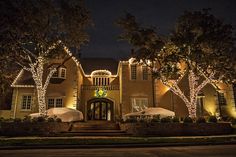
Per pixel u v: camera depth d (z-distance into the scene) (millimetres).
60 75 31109
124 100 30625
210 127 23516
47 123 22859
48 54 24594
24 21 19984
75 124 26359
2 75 24859
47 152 14094
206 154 12547
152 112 26094
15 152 14203
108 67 37594
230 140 18875
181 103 29891
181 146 16875
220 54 23953
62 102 30219
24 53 24078
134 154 12836
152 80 31359
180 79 29906
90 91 35000
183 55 24406
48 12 22406
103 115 34594
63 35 24500
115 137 20188
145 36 24438
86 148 16172
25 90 30938
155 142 17875
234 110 30844
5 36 19031
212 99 30703
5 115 30812
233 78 25156
